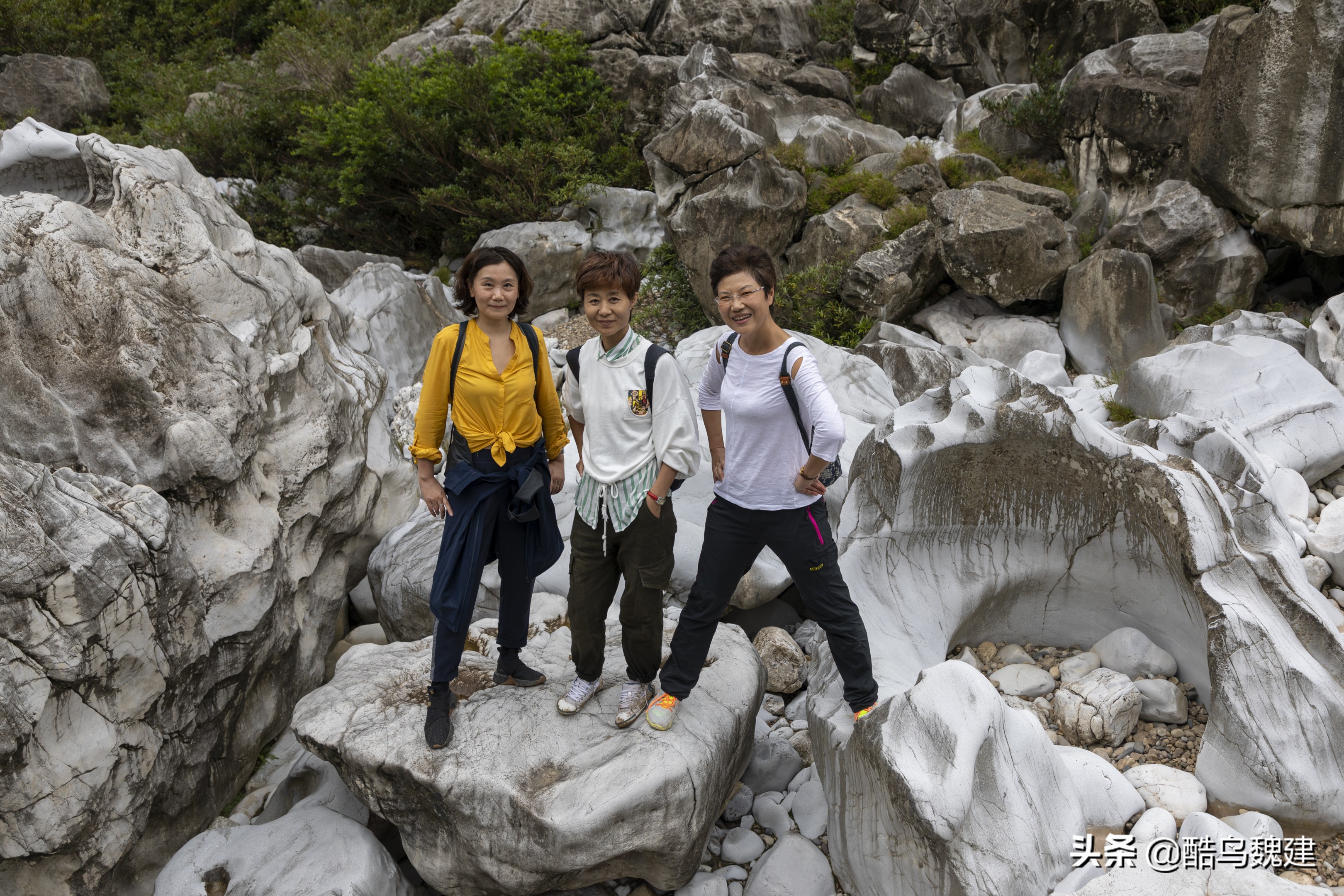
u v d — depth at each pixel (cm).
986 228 674
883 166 823
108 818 280
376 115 922
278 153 1102
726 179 773
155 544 294
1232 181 632
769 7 1077
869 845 284
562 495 452
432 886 299
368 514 468
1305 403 482
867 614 369
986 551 390
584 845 265
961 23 982
